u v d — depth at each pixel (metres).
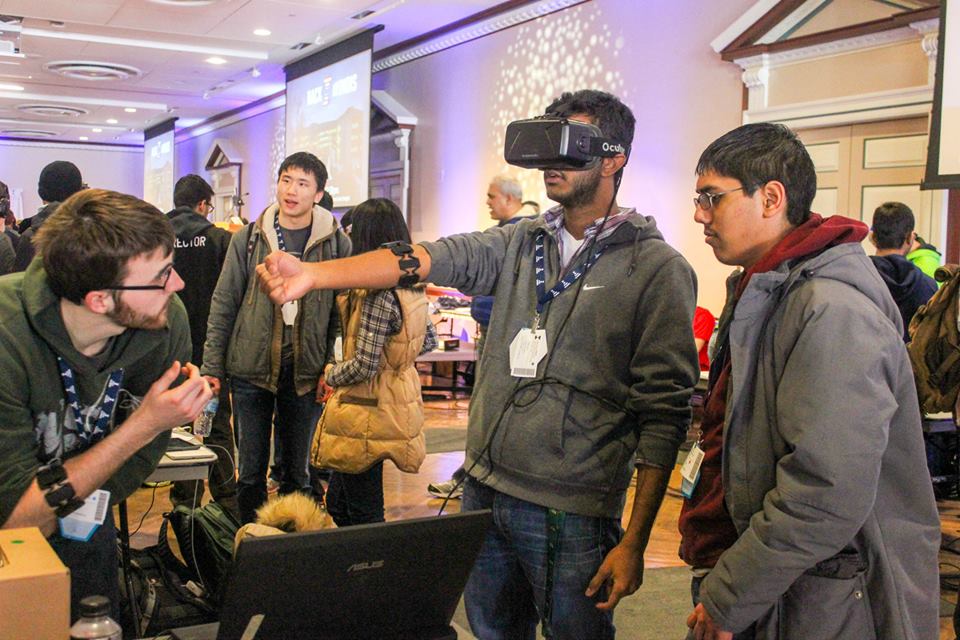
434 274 1.85
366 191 10.14
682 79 6.91
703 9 6.71
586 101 1.83
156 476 2.49
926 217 5.38
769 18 6.07
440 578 1.32
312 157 3.35
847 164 5.83
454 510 4.38
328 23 9.52
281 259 1.65
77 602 1.81
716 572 1.44
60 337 1.50
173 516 2.71
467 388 8.27
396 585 1.29
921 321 3.52
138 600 2.44
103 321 1.51
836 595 1.43
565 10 8.08
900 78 5.42
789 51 6.03
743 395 1.49
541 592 1.85
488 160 9.20
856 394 1.33
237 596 1.18
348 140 10.48
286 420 3.38
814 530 1.33
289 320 3.25
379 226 2.96
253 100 15.02
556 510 1.79
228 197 16.42
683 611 3.23
